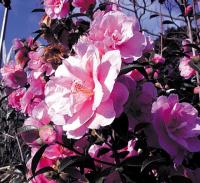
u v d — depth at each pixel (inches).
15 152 60.6
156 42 45.3
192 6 37.5
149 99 18.9
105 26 18.4
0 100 48.4
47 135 19.7
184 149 17.5
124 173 19.9
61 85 16.8
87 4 32.4
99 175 19.9
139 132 19.9
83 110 16.1
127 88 17.6
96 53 16.0
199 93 30.5
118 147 20.2
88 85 16.1
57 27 33.4
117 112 16.1
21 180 30.4
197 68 31.7
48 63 29.4
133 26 18.3
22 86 44.6
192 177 21.2
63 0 33.0
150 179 20.0
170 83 35.7
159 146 18.2
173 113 17.7
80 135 16.1
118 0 38.6
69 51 29.2
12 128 61.6
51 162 22.0
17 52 40.6
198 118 17.9
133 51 18.1
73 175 20.7
